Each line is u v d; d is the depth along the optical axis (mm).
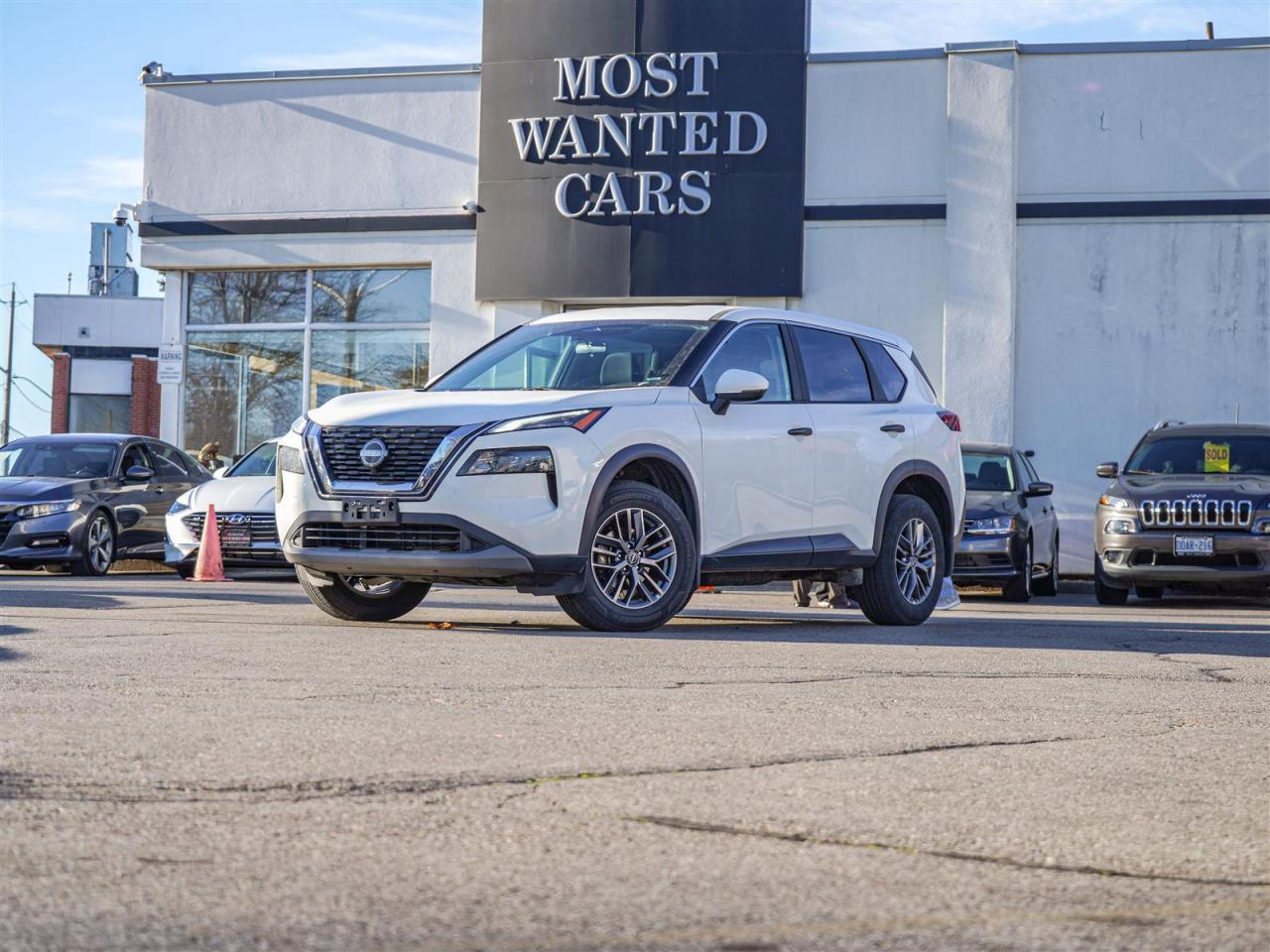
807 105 19391
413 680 5691
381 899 2768
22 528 16125
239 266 21141
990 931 2637
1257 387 18453
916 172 19141
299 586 13273
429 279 20703
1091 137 18797
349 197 20734
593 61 19625
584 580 7879
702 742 4457
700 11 19406
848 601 11820
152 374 46219
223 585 13164
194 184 21188
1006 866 3105
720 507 8438
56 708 4809
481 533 7645
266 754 4098
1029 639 8344
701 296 19406
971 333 18797
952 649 7531
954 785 3910
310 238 20844
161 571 18859
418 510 7715
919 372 10164
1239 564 13453
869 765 4168
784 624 9406
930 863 3109
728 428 8492
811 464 8906
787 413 8875
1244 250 18484
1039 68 18938
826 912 2729
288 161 20922
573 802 3594
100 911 2668
